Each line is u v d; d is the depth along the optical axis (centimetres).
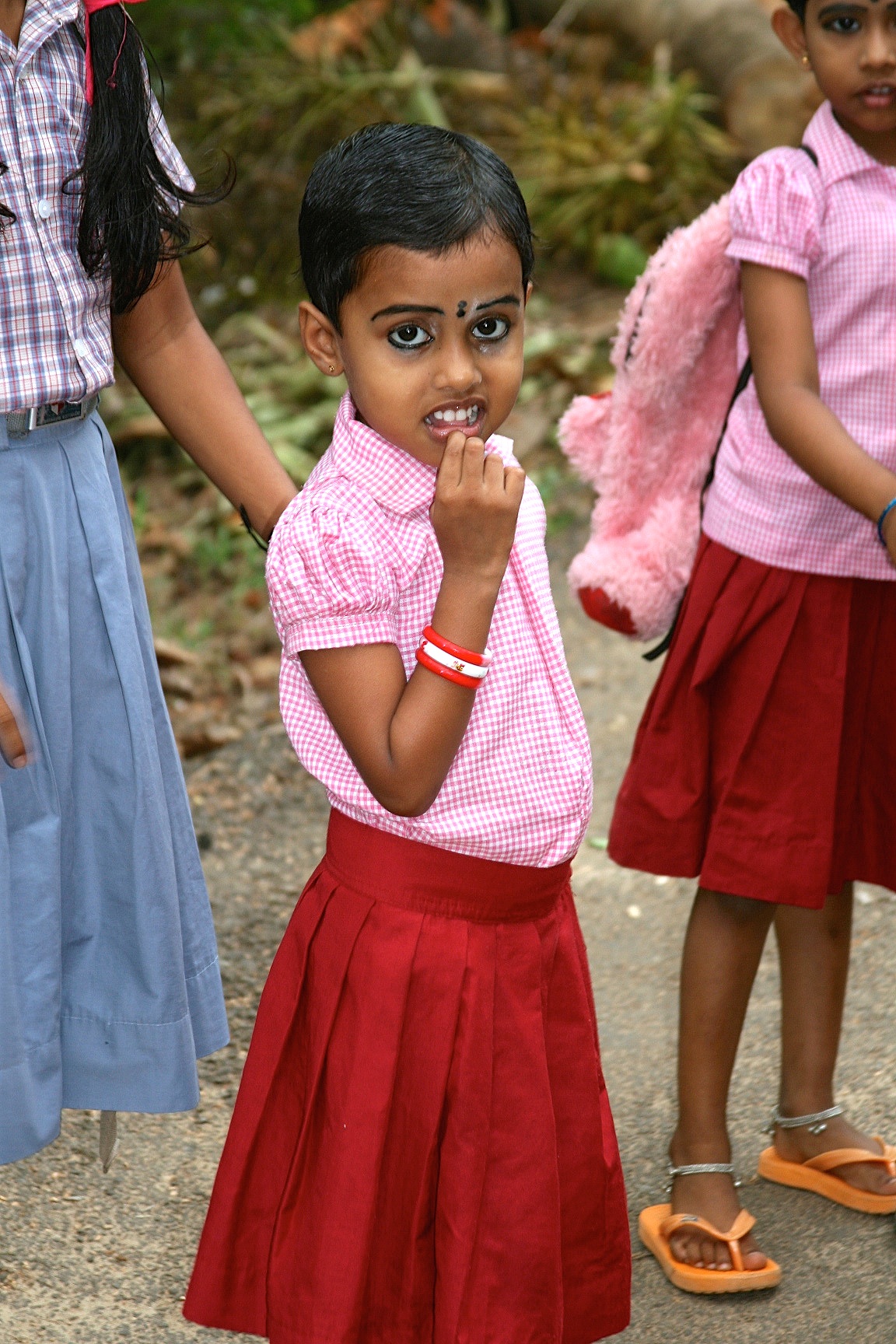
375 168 185
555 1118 207
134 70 215
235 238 786
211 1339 260
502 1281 201
